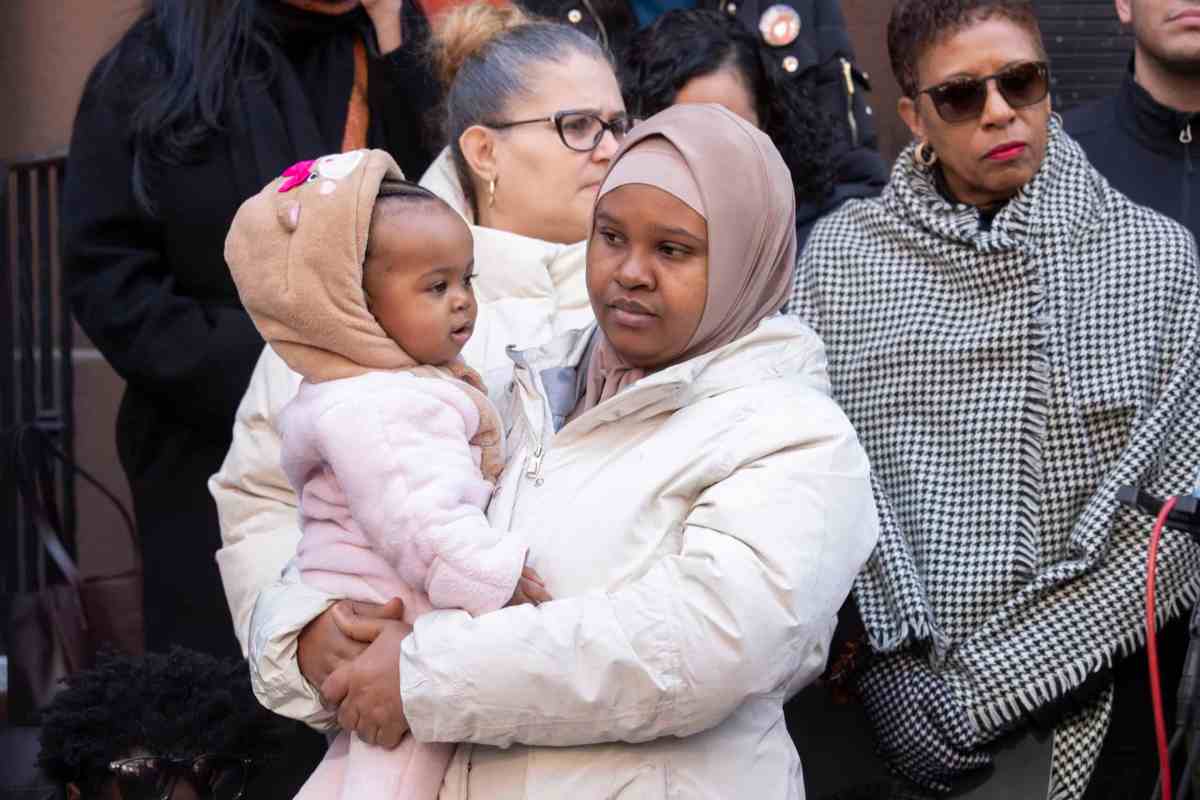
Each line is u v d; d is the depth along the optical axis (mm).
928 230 3150
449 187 3088
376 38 3873
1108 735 3014
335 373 2402
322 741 3236
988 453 2982
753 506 2305
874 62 5230
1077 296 3016
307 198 2383
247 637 2811
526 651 2250
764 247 2459
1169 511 2564
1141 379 2924
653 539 2367
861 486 2389
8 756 3600
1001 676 2838
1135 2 3699
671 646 2242
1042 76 3062
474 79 3055
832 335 3186
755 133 2477
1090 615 2846
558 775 2344
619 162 2457
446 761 2406
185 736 2721
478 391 2473
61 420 4996
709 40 3656
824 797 3088
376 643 2355
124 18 5168
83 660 3949
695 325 2422
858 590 2980
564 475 2439
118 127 3674
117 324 3625
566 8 4117
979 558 2930
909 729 2902
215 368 3572
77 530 5152
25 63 5352
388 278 2396
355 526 2428
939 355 3047
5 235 5016
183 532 3715
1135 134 3758
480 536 2301
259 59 3697
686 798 2346
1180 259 2998
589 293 2477
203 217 3619
